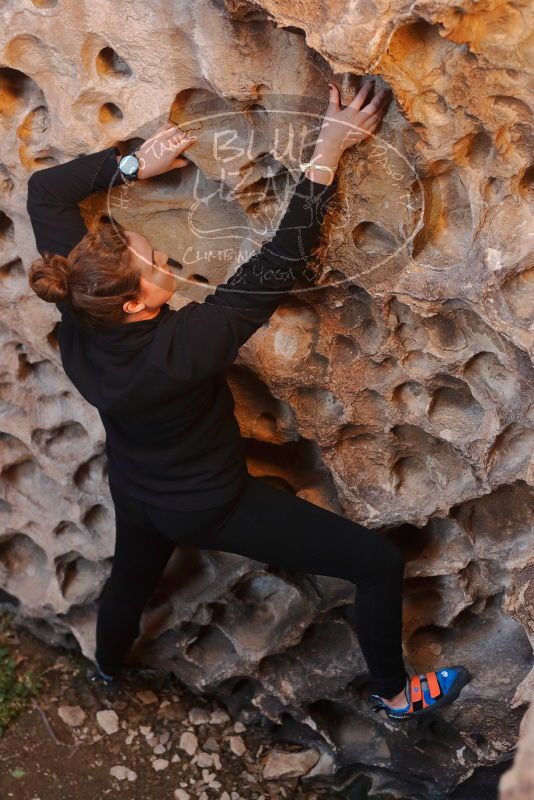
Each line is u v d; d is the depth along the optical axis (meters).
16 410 2.79
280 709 2.90
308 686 2.81
